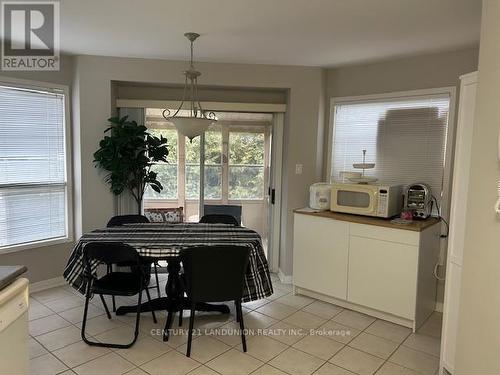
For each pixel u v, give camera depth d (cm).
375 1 236
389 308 321
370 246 328
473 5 239
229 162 458
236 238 306
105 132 389
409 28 283
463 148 228
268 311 346
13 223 361
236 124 453
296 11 255
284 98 438
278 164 445
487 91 160
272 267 460
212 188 460
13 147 356
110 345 275
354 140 409
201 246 260
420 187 338
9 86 348
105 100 392
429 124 360
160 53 370
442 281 353
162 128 442
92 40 329
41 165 378
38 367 247
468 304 170
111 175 392
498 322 149
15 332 161
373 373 249
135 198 411
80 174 393
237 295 269
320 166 426
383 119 388
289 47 339
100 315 327
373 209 337
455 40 310
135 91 425
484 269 159
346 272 346
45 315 324
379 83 388
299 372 248
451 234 239
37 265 379
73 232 406
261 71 406
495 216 153
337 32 295
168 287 314
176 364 254
